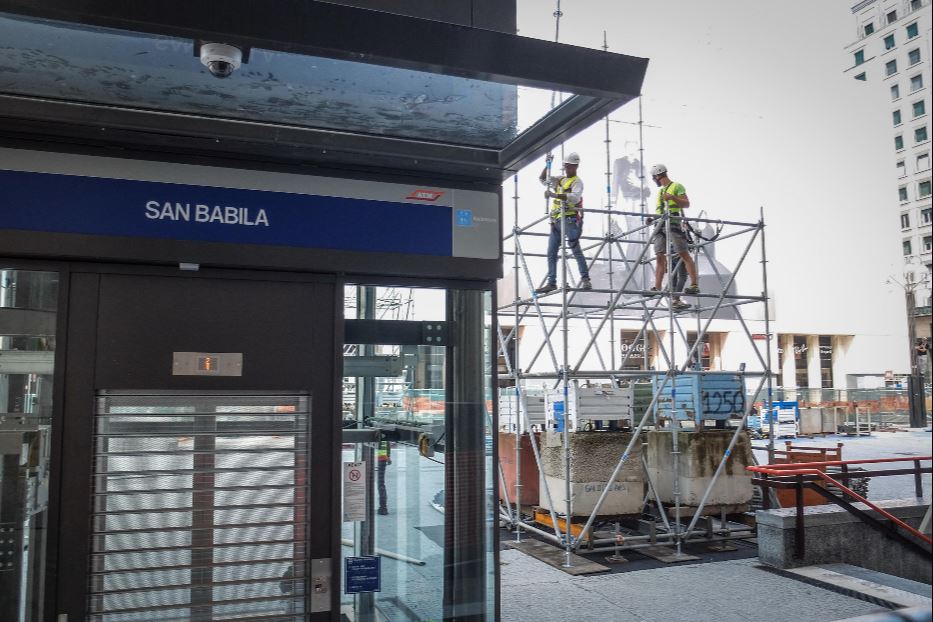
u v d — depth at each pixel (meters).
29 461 3.31
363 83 3.20
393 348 4.00
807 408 25.31
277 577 3.64
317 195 3.76
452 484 4.08
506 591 6.65
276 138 3.64
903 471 7.44
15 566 3.25
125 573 3.40
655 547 8.41
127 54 2.87
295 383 3.72
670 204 9.36
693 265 9.43
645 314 10.07
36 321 3.34
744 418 9.00
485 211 4.11
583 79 2.98
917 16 56.25
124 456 3.43
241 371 3.63
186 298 3.56
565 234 8.65
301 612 3.66
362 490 3.92
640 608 6.08
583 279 9.05
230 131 3.55
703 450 8.76
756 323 35.66
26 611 3.25
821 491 7.09
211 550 3.54
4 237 3.23
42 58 2.89
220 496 3.57
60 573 3.30
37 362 3.34
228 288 3.64
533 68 2.89
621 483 8.35
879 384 41.97
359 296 3.96
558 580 7.04
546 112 3.54
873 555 7.52
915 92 57.19
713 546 8.48
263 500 3.64
